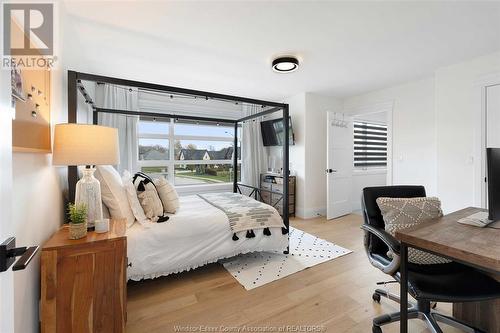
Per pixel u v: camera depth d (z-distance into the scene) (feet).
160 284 6.98
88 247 4.39
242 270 7.80
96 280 4.43
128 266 6.10
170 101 14.42
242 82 12.50
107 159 4.95
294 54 9.13
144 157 13.92
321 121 15.29
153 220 6.86
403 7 6.33
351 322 5.39
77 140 4.64
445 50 8.96
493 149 4.00
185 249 6.91
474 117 9.87
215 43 8.21
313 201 15.01
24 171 3.76
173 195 7.87
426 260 4.89
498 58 9.18
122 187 6.84
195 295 6.45
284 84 12.93
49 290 4.15
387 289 6.69
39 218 4.37
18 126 3.25
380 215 5.61
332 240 10.63
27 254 2.13
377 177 18.89
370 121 17.71
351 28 7.35
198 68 10.43
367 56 9.41
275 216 8.52
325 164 15.53
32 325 4.14
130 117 12.73
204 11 6.43
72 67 9.89
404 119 13.07
